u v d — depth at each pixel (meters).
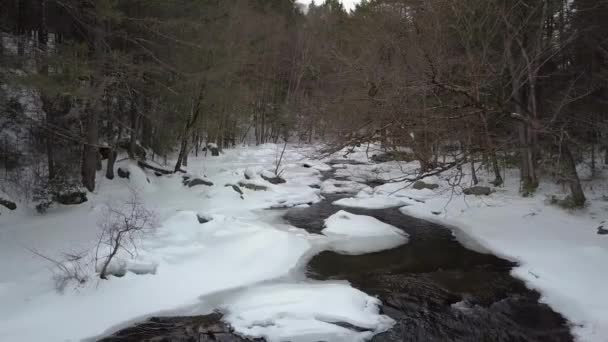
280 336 6.25
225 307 7.19
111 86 11.66
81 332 6.19
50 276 7.41
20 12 12.30
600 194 13.45
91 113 12.68
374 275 8.96
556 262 9.16
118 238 7.38
